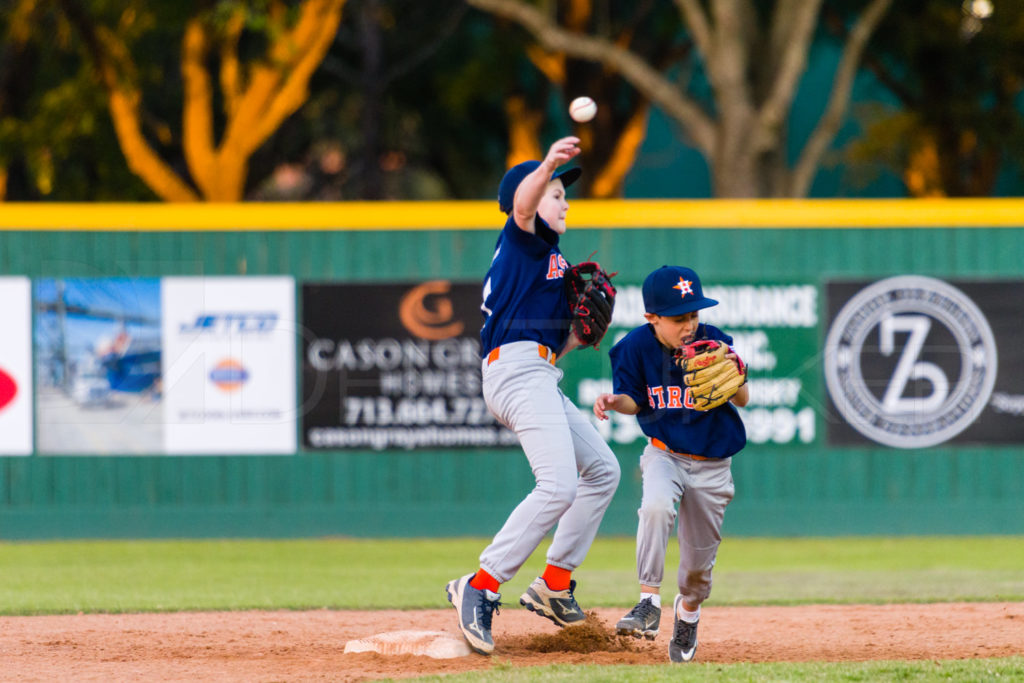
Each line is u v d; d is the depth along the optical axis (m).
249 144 60.09
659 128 86.25
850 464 41.94
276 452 41.69
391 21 79.19
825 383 41.84
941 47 65.38
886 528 41.84
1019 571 34.00
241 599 28.11
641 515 17.56
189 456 41.59
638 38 73.50
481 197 92.56
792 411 41.88
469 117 85.94
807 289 41.81
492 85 73.81
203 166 60.16
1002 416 41.75
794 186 51.03
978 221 41.72
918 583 31.03
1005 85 67.50
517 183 18.16
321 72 80.56
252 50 67.50
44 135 61.06
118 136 67.62
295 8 60.00
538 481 17.83
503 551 17.81
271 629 23.06
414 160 92.50
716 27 50.19
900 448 41.88
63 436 41.41
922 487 41.91
